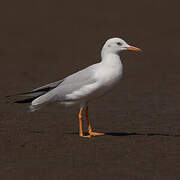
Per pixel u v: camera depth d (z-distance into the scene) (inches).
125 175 379.2
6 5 2032.5
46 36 1488.7
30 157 427.8
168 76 941.8
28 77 925.8
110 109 671.8
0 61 1114.7
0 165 404.8
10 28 1608.0
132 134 524.1
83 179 370.3
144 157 430.0
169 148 461.7
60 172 386.0
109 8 1977.1
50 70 1008.9
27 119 597.6
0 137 500.1
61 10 1945.1
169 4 2047.2
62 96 510.9
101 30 1581.0
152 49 1286.9
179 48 1295.5
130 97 757.3
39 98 518.0
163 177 375.2
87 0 2145.7
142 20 1743.4
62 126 565.6
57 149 455.2
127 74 970.7
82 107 515.5
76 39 1445.6
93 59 1148.5
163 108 676.7
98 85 499.2
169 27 1610.5
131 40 1418.6
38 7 2005.4
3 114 623.5
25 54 1212.5
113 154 438.6
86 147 463.8
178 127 563.8
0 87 825.5
